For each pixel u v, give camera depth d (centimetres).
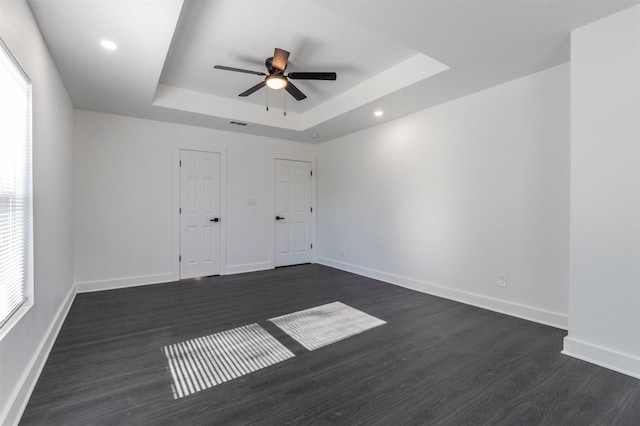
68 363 219
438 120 383
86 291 399
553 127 284
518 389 190
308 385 194
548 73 286
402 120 431
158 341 256
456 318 310
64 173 314
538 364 218
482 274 342
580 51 221
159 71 287
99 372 208
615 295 209
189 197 475
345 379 201
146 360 224
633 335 202
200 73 353
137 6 196
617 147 207
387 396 183
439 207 385
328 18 248
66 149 326
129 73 291
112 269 417
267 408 172
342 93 412
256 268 539
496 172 327
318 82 377
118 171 420
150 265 444
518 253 311
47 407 171
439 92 341
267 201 552
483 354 234
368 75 359
